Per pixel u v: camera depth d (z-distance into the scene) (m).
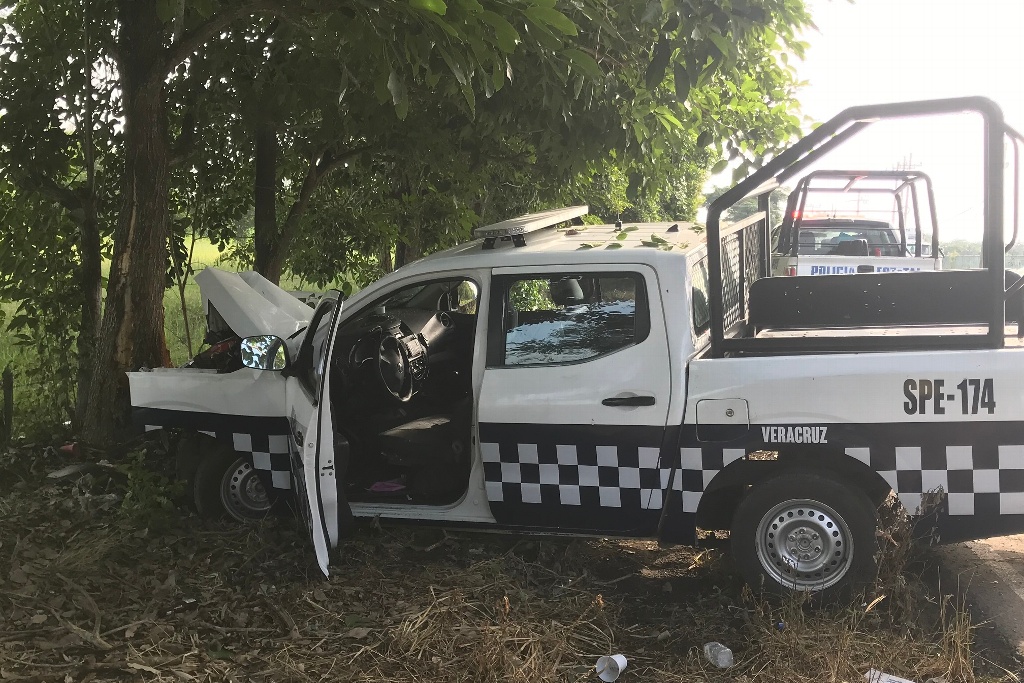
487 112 7.77
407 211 10.23
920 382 4.11
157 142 7.09
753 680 3.69
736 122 7.84
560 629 4.09
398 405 5.42
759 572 4.32
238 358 5.47
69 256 8.66
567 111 6.97
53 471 6.44
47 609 4.26
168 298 12.63
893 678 3.61
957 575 4.76
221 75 8.35
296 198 10.53
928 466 4.12
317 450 4.40
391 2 4.71
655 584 4.78
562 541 5.22
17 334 8.93
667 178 9.26
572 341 4.59
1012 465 4.05
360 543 5.05
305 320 5.79
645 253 4.51
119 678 3.70
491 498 4.69
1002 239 4.10
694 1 5.64
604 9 6.52
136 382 5.62
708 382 4.33
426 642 3.98
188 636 4.10
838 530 4.24
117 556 4.90
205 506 5.49
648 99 7.39
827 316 4.66
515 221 5.29
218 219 10.01
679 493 4.39
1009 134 4.61
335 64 7.53
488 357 4.70
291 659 3.89
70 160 8.56
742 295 5.62
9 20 8.12
